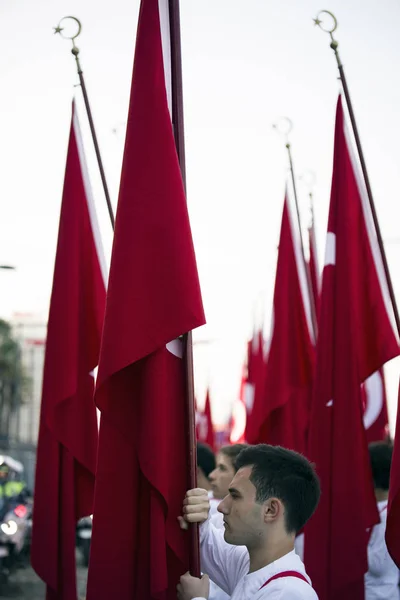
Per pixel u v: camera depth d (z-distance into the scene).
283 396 7.61
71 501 5.35
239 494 3.22
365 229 6.13
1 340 54.56
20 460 55.00
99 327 5.49
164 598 3.57
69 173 5.65
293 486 3.18
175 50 3.97
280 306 7.85
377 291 6.09
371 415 8.06
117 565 3.64
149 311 3.61
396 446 4.30
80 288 5.52
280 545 3.16
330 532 5.59
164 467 3.56
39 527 5.27
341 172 6.14
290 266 7.97
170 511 3.59
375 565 5.67
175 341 3.75
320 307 6.05
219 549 3.69
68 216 5.55
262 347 12.13
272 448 3.30
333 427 5.77
